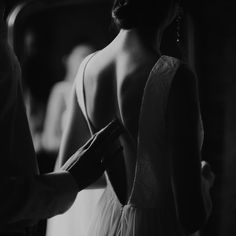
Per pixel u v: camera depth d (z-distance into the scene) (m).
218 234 3.90
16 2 2.66
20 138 1.57
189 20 3.40
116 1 1.67
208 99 3.97
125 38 1.65
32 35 5.43
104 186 1.87
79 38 5.75
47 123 4.86
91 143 1.60
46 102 5.24
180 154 1.54
